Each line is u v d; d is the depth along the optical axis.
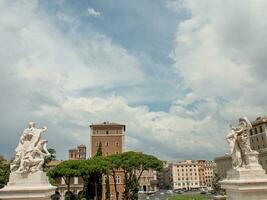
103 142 97.06
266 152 85.44
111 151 96.19
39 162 15.72
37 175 15.45
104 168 60.00
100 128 98.38
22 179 15.31
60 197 86.62
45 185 15.57
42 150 16.34
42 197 14.93
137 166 63.38
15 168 15.74
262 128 90.69
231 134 15.79
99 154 77.19
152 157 65.06
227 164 116.94
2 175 50.78
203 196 108.38
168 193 148.75
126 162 63.06
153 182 160.62
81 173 58.44
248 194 14.11
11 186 15.14
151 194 135.12
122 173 86.56
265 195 14.12
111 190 85.62
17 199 14.81
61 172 58.06
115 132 97.94
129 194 64.38
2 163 55.56
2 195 14.83
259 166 14.79
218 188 53.03
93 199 65.88
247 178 14.48
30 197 14.82
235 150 15.41
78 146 121.19
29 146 15.91
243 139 15.36
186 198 96.06
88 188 66.31
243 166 15.06
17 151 15.97
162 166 65.75
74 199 74.50
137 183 65.19
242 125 15.66
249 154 15.02
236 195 14.70
